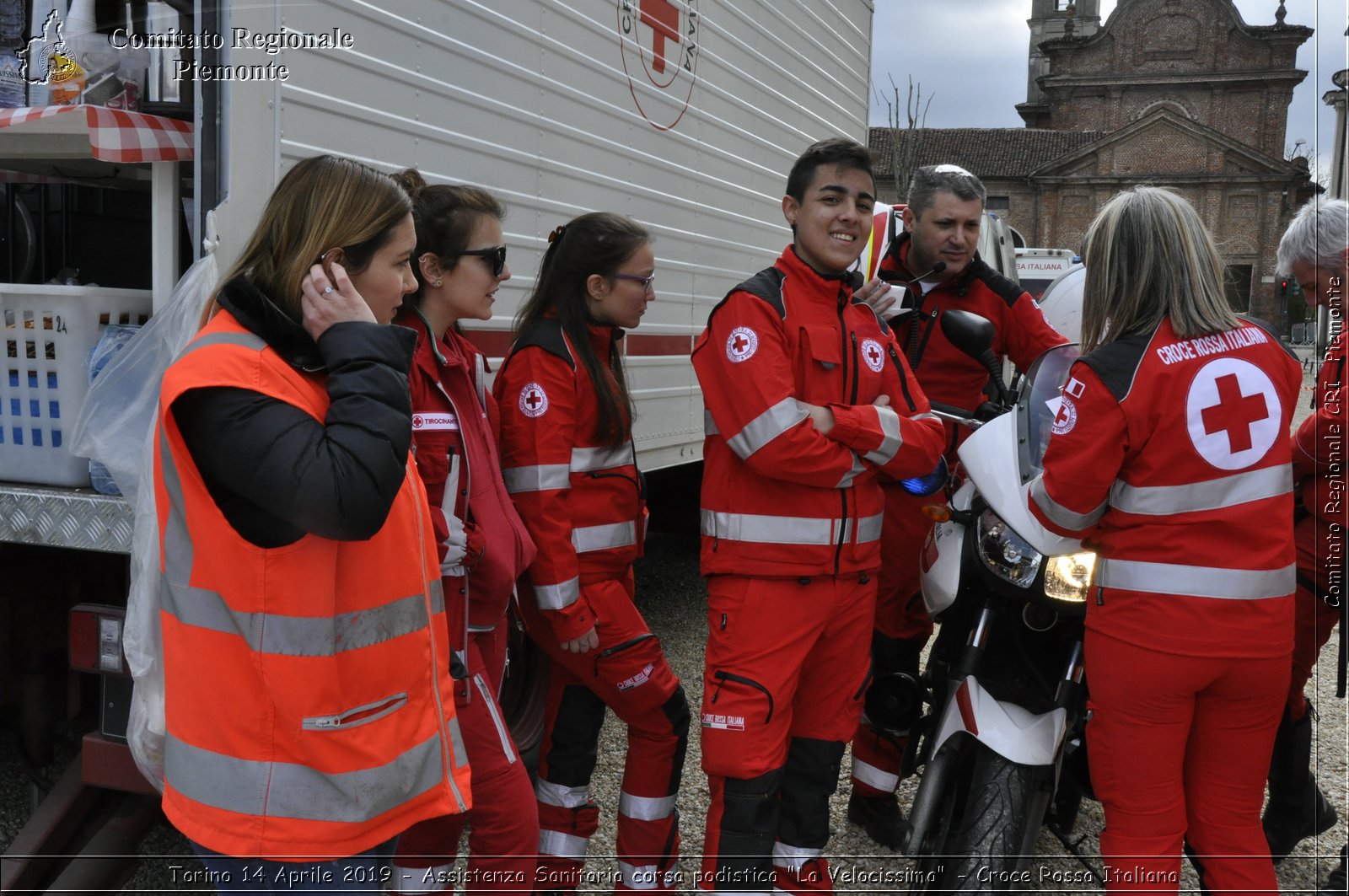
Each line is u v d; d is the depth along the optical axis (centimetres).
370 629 163
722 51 491
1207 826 234
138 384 222
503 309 325
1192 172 4497
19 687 265
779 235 583
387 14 267
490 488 227
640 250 252
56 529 234
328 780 158
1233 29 5166
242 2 220
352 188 162
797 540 239
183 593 158
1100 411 220
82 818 246
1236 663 219
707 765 239
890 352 264
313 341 161
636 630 260
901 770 301
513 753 225
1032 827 248
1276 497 221
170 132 237
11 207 338
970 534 269
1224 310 222
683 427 472
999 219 767
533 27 335
